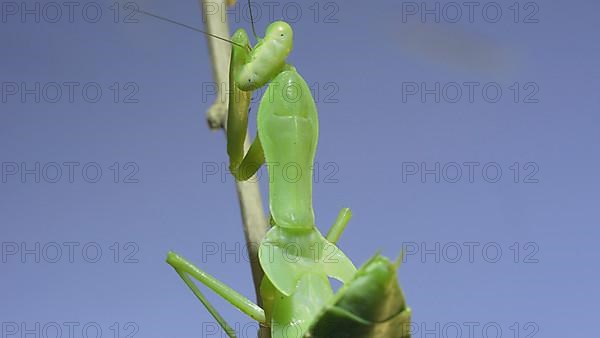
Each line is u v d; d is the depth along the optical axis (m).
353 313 0.24
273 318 0.26
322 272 0.26
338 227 0.27
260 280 0.26
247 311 0.26
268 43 0.26
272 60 0.26
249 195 0.27
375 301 0.24
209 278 0.26
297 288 0.26
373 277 0.24
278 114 0.26
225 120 0.27
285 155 0.26
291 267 0.26
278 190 0.26
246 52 0.26
